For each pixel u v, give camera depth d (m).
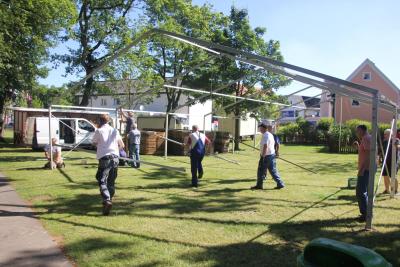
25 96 33.75
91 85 22.92
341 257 3.13
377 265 2.95
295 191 10.09
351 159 20.48
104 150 7.35
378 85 44.66
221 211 7.71
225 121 35.41
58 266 4.73
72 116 25.34
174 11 24.59
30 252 5.19
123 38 21.81
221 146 23.17
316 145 34.00
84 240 5.71
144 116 30.03
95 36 21.80
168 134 21.23
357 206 8.34
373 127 6.53
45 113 24.25
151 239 5.82
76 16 20.00
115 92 25.67
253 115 25.11
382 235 6.30
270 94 24.16
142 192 9.60
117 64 21.94
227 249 5.47
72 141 21.91
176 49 25.41
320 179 12.40
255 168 15.27
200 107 41.09
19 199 8.44
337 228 6.66
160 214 7.39
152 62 23.70
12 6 17.02
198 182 11.41
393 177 9.49
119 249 5.35
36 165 14.41
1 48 16.42
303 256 3.31
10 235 5.90
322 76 6.62
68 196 8.84
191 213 7.50
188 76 25.56
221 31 24.47
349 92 7.75
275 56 24.67
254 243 5.77
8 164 14.62
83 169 13.45
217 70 24.06
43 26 19.72
